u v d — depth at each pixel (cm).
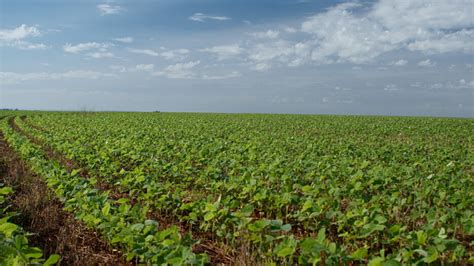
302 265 569
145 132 2669
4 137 2452
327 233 833
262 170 1164
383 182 1001
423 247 636
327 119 5309
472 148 2075
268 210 941
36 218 868
